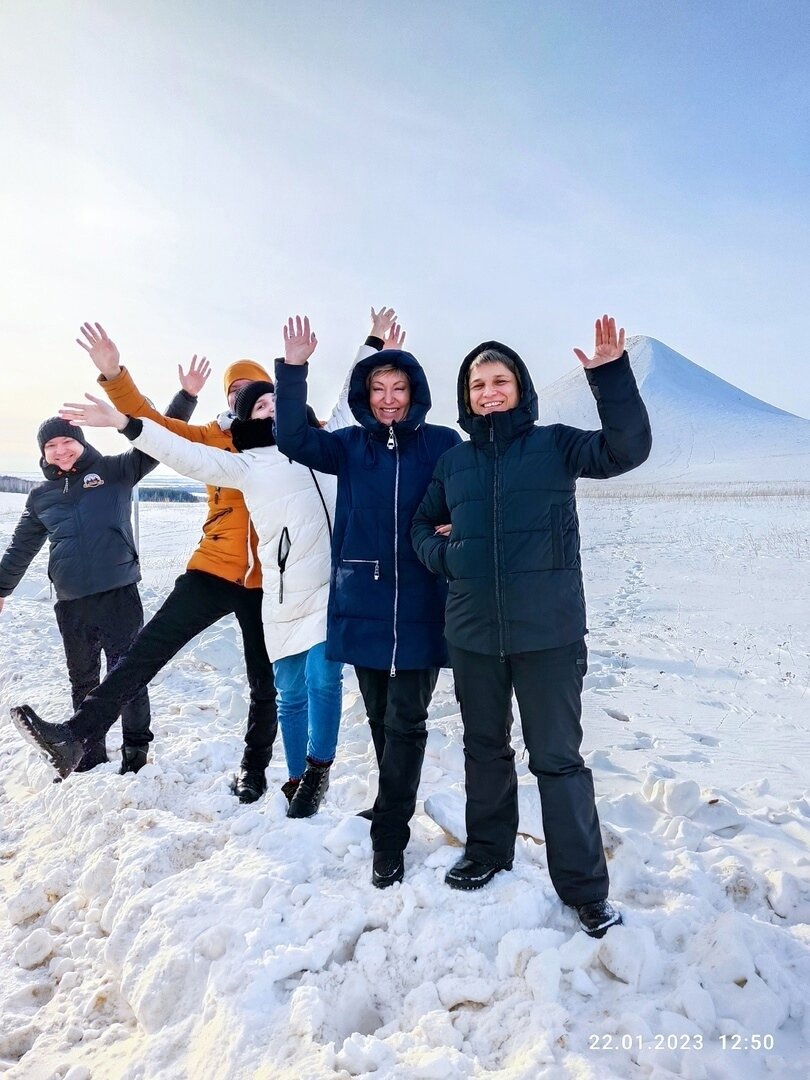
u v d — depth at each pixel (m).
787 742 4.73
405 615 3.00
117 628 4.51
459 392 2.88
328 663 3.41
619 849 2.93
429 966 2.40
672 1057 1.92
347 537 3.13
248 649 3.84
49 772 4.53
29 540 4.59
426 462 3.15
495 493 2.69
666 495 50.12
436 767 4.09
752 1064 1.94
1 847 4.01
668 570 13.89
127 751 4.31
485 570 2.67
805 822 3.38
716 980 2.21
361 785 3.85
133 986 2.57
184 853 3.25
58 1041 2.53
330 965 2.45
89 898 3.24
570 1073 1.90
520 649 2.59
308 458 3.23
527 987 2.23
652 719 5.25
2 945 3.16
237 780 3.90
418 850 3.10
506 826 2.81
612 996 2.21
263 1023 2.22
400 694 3.01
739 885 2.76
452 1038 2.09
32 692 6.32
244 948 2.49
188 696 6.07
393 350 3.19
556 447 2.71
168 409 4.67
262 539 3.52
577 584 2.68
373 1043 2.05
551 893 2.67
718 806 3.40
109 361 3.87
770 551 16.39
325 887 2.84
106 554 4.44
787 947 2.41
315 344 3.20
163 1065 2.25
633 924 2.50
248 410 3.67
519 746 4.46
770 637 7.98
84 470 4.44
